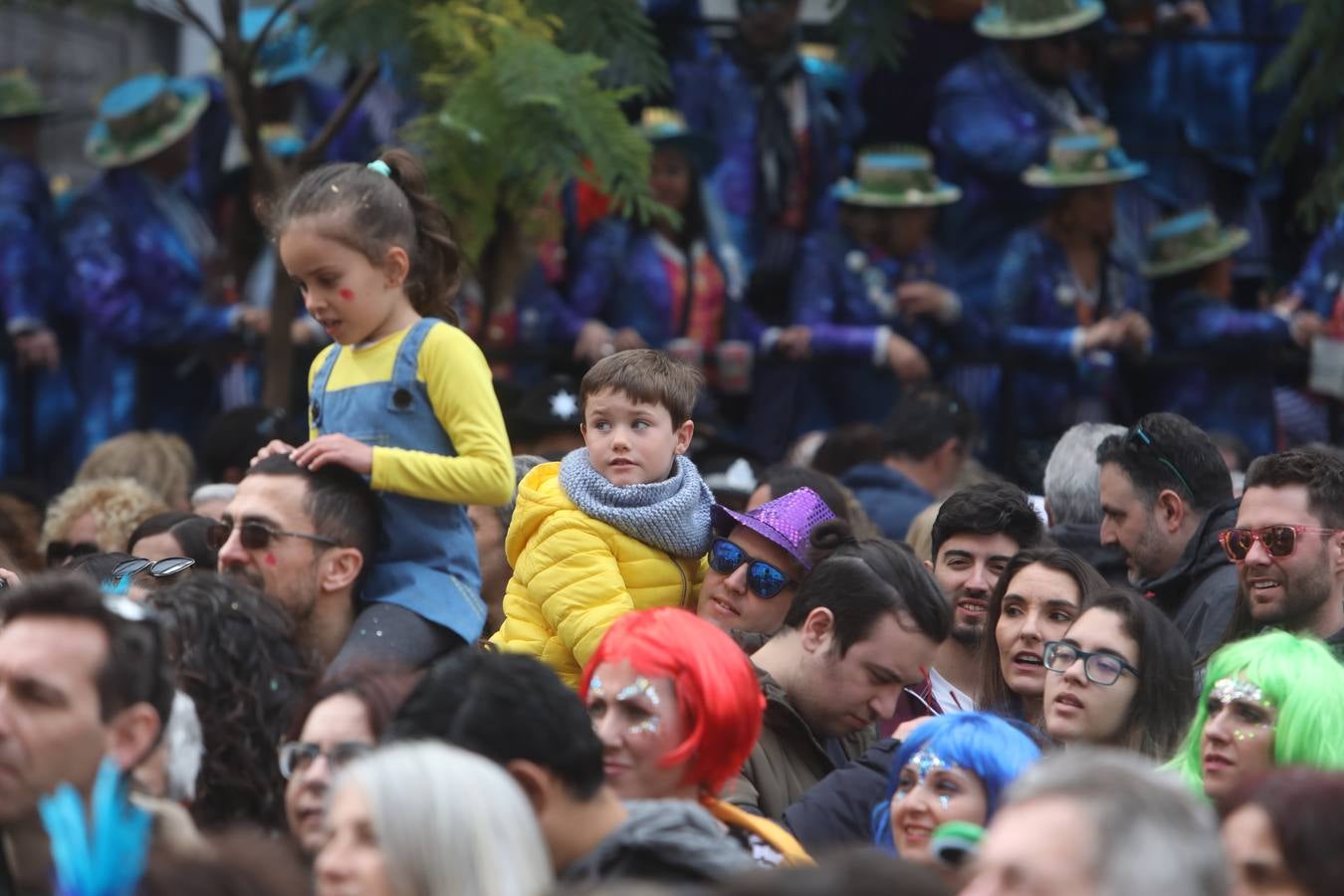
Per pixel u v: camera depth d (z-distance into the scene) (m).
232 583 17.34
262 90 36.28
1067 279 36.09
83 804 13.82
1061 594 20.25
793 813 17.45
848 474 30.05
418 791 11.77
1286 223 39.41
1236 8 39.56
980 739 15.82
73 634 13.88
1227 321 36.41
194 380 36.41
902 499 29.34
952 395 31.14
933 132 37.94
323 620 18.72
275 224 18.70
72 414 36.72
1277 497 21.08
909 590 18.52
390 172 19.22
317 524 18.47
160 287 36.03
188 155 37.12
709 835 14.16
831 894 9.95
